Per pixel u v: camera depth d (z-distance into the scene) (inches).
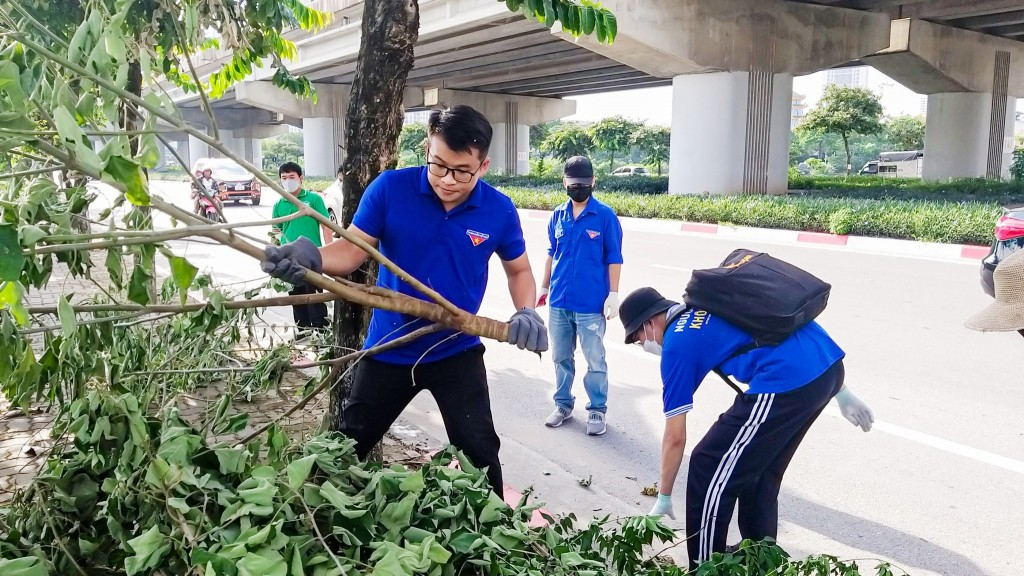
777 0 813.9
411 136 2210.9
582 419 207.9
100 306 79.6
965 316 318.0
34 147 68.1
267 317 308.2
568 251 193.3
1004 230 308.0
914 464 175.2
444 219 107.6
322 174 1518.2
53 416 179.8
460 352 112.7
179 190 1059.3
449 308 96.5
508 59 1243.8
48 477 84.7
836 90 1898.4
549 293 206.2
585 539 100.4
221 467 80.0
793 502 157.6
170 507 74.2
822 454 180.5
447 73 1441.9
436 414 204.1
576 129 2191.2
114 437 83.3
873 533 145.6
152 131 70.4
